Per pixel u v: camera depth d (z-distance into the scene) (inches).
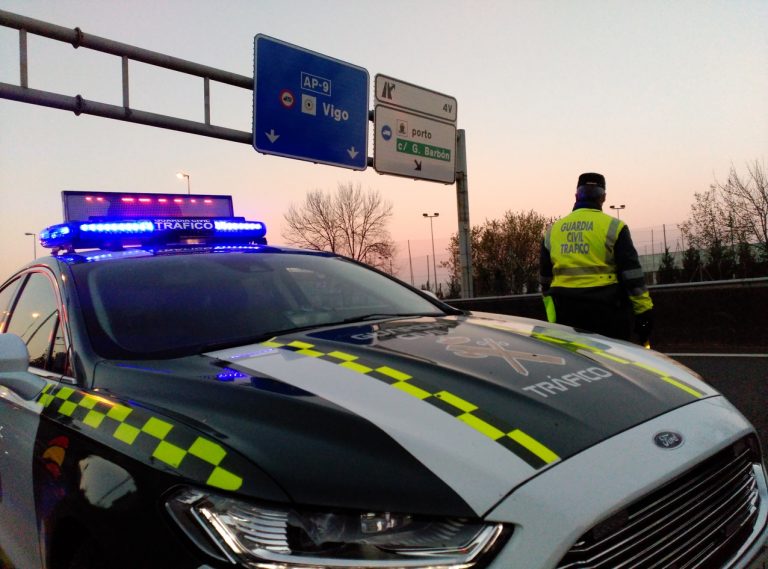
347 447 54.6
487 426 58.4
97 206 138.4
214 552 50.1
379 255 1651.1
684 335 368.2
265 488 51.2
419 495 50.5
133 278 101.3
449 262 1497.3
